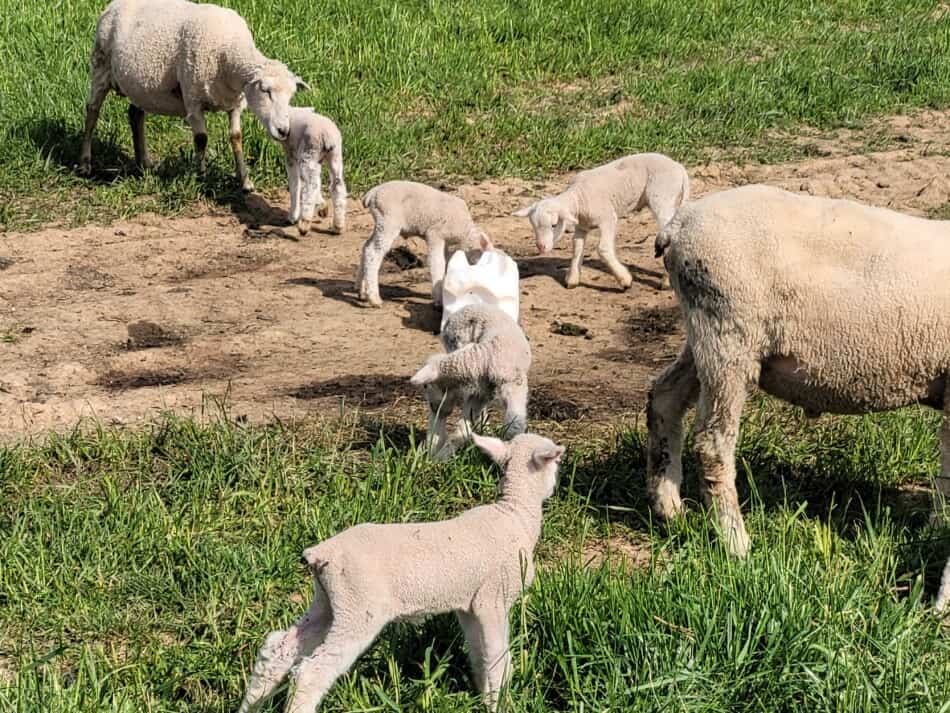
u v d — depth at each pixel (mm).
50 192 6164
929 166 6773
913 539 3645
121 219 6004
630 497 3941
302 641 2947
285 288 5445
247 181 6281
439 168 6613
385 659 3219
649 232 6191
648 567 3498
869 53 8180
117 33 6141
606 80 7727
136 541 3654
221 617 3443
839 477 4008
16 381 4609
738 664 3143
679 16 8430
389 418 4344
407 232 5234
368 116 6961
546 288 5562
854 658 3156
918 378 3580
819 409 3705
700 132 7086
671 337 5125
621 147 6887
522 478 3168
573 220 5410
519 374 3926
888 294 3512
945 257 3531
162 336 5020
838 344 3555
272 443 4102
